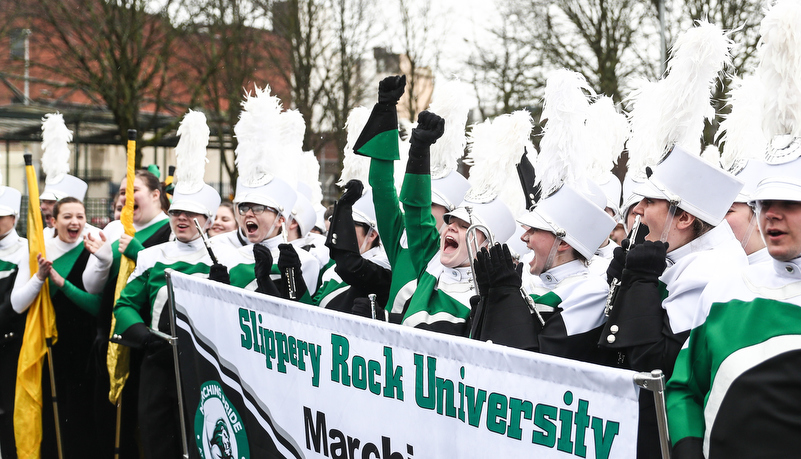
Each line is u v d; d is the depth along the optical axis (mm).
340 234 3955
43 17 18016
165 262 4742
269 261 3902
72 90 19891
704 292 2398
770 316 2195
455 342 2400
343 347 2795
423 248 3656
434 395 2488
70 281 5426
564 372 2127
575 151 3053
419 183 3598
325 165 19234
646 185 2807
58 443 5203
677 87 2926
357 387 2756
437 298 3484
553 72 3125
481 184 3592
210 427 3580
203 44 18766
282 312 3066
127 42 17531
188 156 4844
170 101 18359
